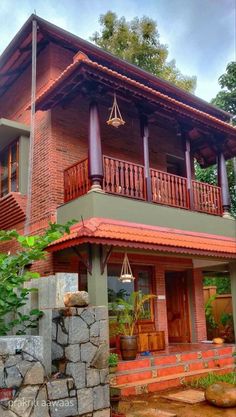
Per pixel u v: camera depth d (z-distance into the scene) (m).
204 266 12.61
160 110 10.68
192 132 12.47
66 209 9.53
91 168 9.01
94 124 9.29
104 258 8.44
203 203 11.45
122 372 8.51
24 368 4.59
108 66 11.63
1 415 4.30
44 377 4.96
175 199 10.77
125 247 8.56
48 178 10.17
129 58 22.36
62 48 11.52
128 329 10.09
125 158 11.98
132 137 12.33
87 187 9.31
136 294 10.10
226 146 13.12
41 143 10.74
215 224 11.42
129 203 9.38
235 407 7.20
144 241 8.53
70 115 10.88
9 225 11.70
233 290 11.55
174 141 13.57
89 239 7.81
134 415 6.58
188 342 12.90
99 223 8.41
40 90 11.48
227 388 7.43
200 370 9.78
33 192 10.73
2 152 12.27
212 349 10.83
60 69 11.34
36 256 5.12
